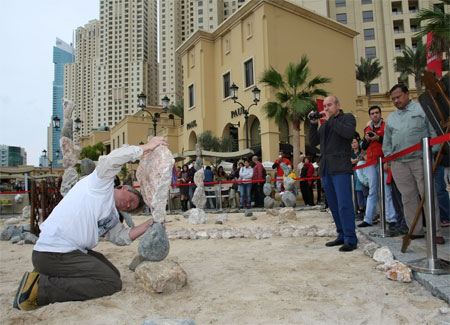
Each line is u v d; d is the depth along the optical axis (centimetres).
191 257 419
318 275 318
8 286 321
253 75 2333
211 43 2752
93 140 5450
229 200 1276
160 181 305
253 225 691
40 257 265
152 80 9056
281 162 1259
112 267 301
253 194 1245
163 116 4200
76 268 268
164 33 8019
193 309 246
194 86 2814
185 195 1188
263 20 2244
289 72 1616
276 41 2264
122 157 279
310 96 1634
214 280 315
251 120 2412
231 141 2469
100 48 9025
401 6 4578
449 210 463
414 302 244
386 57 4491
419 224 423
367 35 4588
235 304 252
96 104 8781
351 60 2756
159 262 304
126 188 312
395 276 292
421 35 1217
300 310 236
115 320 230
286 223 693
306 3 3506
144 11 9112
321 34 2550
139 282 295
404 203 423
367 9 4616
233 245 492
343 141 429
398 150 421
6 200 1433
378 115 550
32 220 610
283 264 364
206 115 2681
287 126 2355
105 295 276
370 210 562
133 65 8644
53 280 263
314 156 2027
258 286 292
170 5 8044
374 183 555
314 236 543
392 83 4425
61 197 637
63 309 250
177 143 3259
